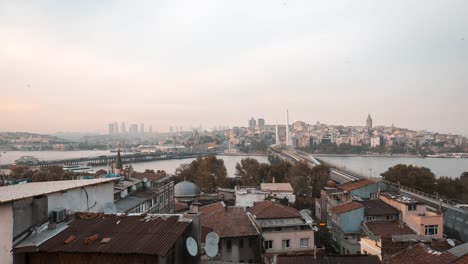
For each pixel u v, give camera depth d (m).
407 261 30.73
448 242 40.09
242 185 141.75
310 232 60.06
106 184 32.44
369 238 49.34
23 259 19.62
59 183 30.41
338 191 88.88
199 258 21.64
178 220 22.22
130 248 18.77
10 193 23.20
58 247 19.38
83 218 23.44
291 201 101.12
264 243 57.66
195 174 144.25
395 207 69.19
